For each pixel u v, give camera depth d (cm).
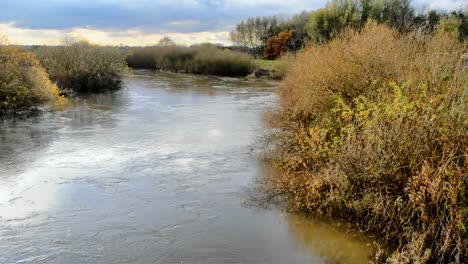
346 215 700
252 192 833
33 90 1714
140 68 4772
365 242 639
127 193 840
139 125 1497
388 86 804
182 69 4328
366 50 920
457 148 565
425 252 529
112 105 1973
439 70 749
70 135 1326
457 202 537
